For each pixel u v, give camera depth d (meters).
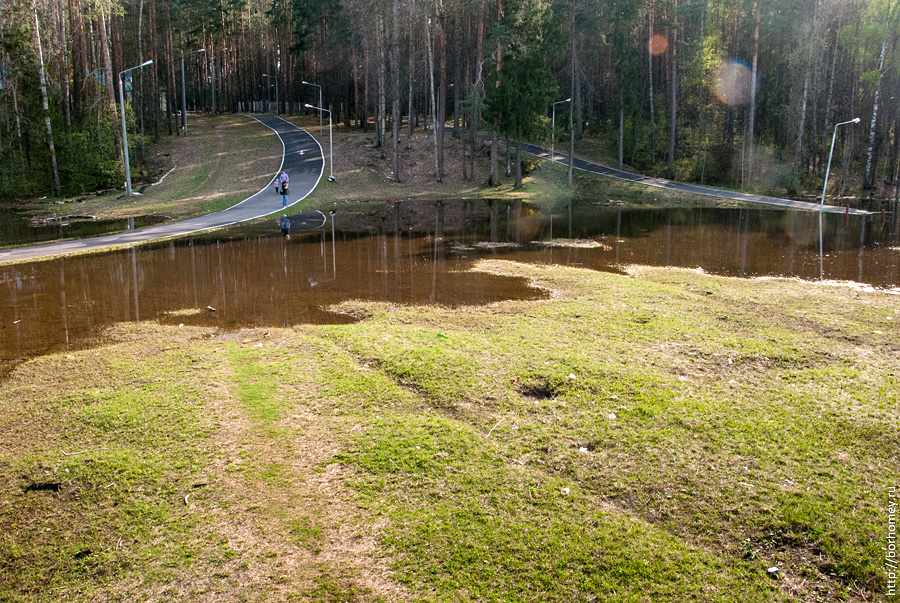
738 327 11.09
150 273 17.50
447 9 52.94
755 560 5.03
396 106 47.53
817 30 45.06
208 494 5.93
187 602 4.62
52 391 8.42
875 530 5.24
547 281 15.91
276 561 5.04
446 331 11.20
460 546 5.18
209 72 86.38
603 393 8.05
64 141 42.38
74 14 44.88
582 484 6.07
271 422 7.38
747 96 54.56
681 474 6.16
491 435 7.05
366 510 5.69
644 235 26.03
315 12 63.41
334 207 36.75
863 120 51.66
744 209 38.56
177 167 48.69
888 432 6.86
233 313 13.02
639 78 60.34
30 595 4.73
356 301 14.00
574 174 52.88
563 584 4.75
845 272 17.47
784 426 7.09
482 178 50.88
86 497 5.90
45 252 20.77
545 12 44.16
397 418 7.47
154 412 7.63
